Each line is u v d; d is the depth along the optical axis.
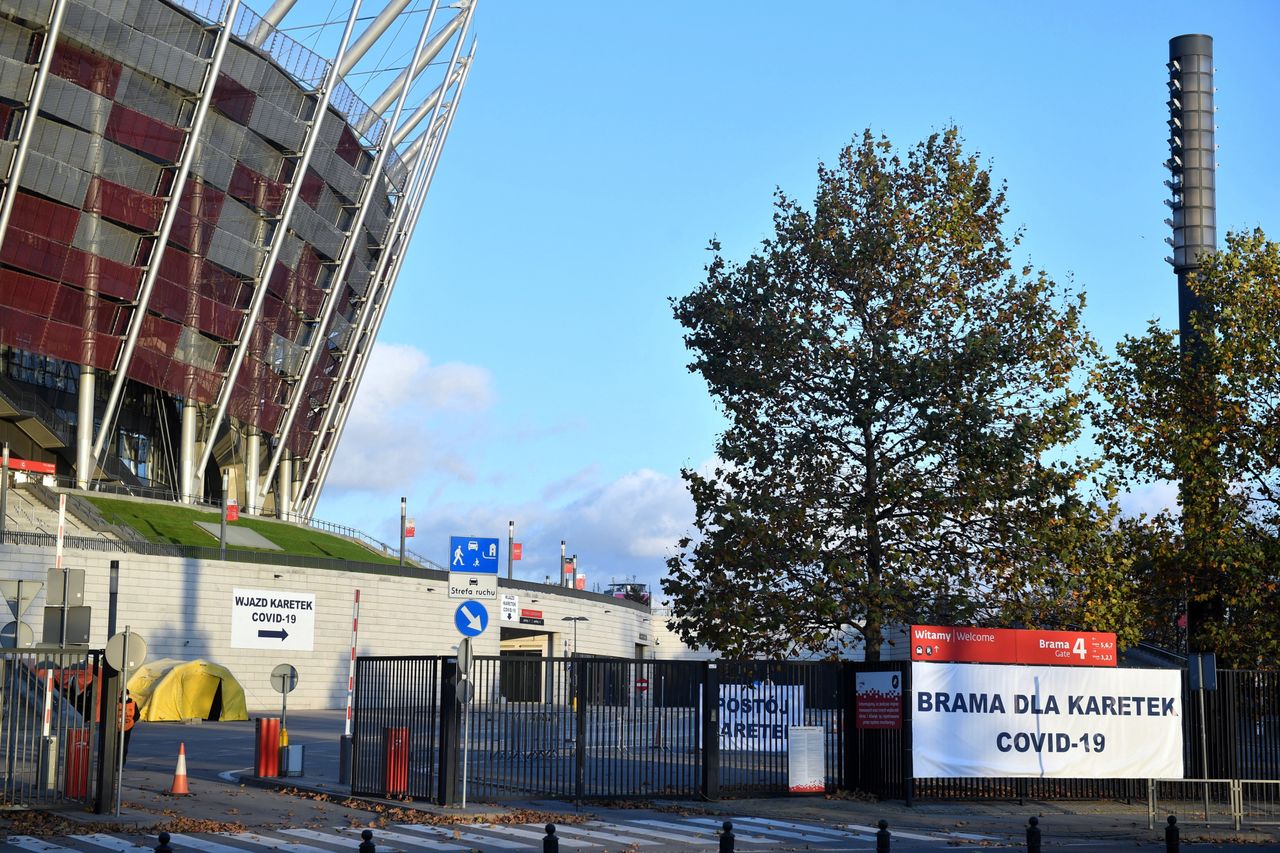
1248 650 30.98
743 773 26.94
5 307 76.50
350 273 99.88
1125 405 33.25
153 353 83.25
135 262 80.88
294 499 101.81
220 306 86.50
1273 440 30.97
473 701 24.80
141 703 56.31
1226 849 20.00
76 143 76.31
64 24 74.19
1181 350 33.62
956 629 26.52
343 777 27.75
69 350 79.38
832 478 29.84
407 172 104.56
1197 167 38.94
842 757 27.17
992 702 26.27
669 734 26.45
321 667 73.62
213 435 88.31
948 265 30.72
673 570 30.36
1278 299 31.88
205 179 83.62
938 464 29.39
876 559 29.58
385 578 77.25
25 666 23.69
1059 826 23.08
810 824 22.92
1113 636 27.50
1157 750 26.95
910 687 25.88
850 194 31.38
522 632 91.50
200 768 33.28
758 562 28.70
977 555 29.45
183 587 68.75
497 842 19.28
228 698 59.19
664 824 22.31
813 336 29.44
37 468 74.69
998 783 27.03
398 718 25.27
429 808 23.27
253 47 83.00
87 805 21.20
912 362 28.58
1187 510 31.80
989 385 29.39
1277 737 28.25
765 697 26.72
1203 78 39.56
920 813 24.73
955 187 30.92
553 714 26.20
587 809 24.44
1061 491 29.34
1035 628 30.12
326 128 91.06
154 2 76.94
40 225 76.56
